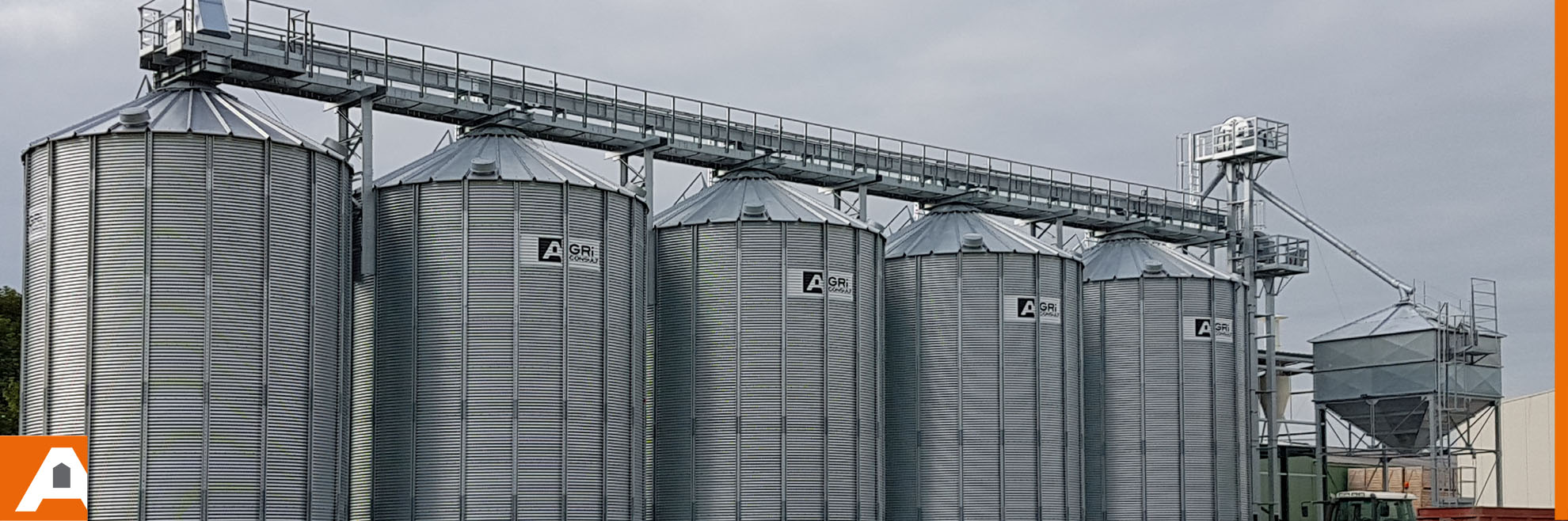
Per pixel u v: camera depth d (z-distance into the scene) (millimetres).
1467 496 110062
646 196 69375
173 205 52438
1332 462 100688
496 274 59625
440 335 59531
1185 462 83062
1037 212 84625
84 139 52812
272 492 52969
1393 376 91688
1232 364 85562
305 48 59562
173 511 51281
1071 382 78250
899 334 77375
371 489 60250
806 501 67312
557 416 59625
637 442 63375
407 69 63781
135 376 51562
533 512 58844
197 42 56188
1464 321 91000
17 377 81875
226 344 52531
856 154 78000
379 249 61000
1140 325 83938
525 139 64625
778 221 68562
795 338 68000
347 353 57625
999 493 75125
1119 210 88000
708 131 72750
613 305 62000
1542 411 108375
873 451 70375
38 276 53344
